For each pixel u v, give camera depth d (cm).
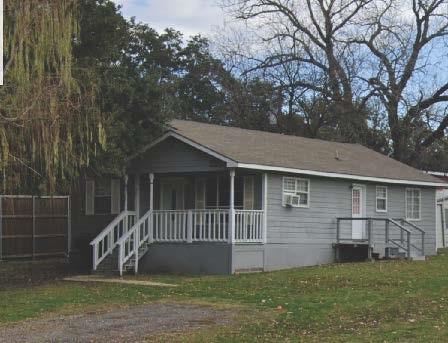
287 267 2288
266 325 1191
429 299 1450
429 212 2986
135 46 4412
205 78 4506
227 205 2342
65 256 2808
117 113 2016
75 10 1585
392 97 4056
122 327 1191
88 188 2666
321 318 1253
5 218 2645
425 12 4056
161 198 2470
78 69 1778
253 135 2619
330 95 4147
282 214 2294
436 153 4472
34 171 1666
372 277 1855
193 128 2394
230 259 2092
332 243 2486
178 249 2206
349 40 4194
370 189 2680
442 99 4053
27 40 1460
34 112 1497
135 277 2067
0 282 2020
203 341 1044
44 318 1302
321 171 2372
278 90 4250
